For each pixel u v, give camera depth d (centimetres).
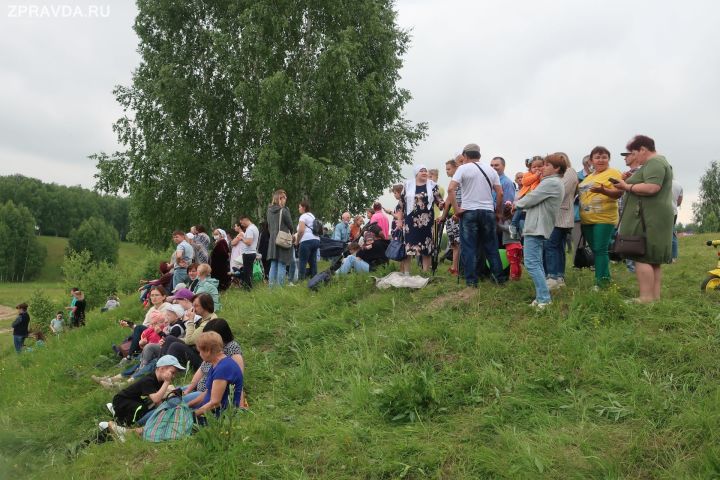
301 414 592
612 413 497
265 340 832
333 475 473
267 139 2427
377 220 1143
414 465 467
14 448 652
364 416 555
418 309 786
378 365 654
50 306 2828
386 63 2530
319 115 2350
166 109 2378
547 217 702
